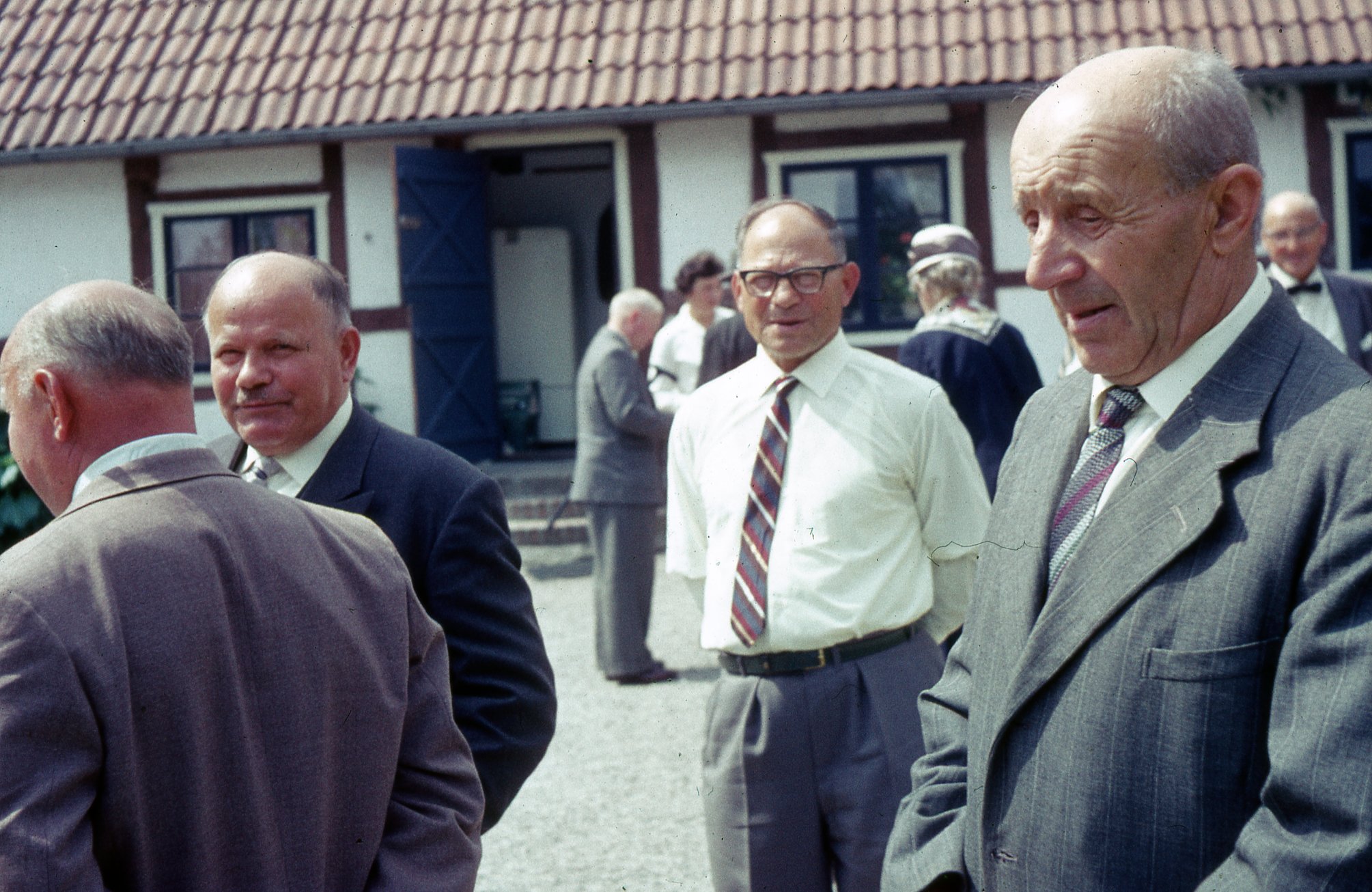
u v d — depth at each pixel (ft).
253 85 40.19
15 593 5.41
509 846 15.78
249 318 8.58
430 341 40.04
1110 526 5.66
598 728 20.39
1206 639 5.27
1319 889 4.73
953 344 15.57
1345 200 36.78
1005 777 5.93
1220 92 5.55
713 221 38.93
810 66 37.81
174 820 5.60
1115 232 5.57
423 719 6.68
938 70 36.60
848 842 9.88
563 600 29.78
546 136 40.06
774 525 10.19
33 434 6.08
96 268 41.19
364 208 40.57
